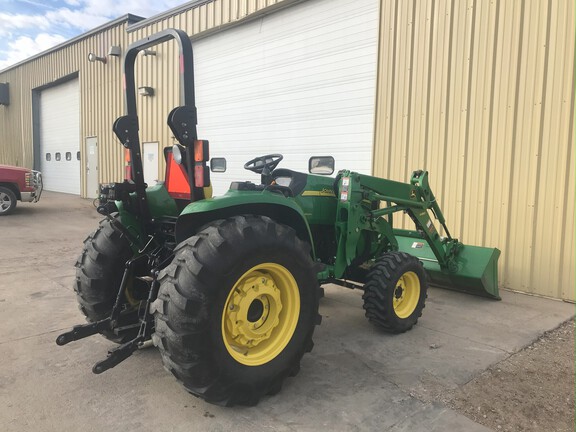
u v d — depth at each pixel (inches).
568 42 176.7
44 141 711.1
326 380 111.7
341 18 269.1
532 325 153.7
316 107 287.6
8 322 149.3
